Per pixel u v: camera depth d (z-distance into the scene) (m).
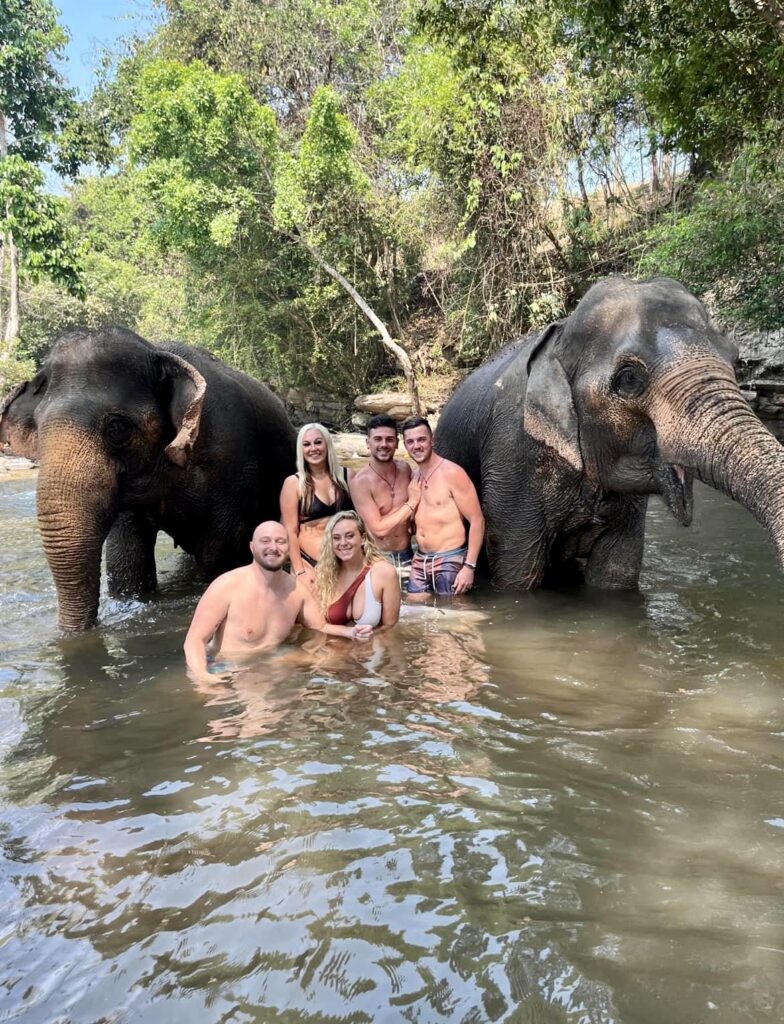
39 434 5.15
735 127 9.97
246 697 3.77
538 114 17.05
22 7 23.64
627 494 5.17
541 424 5.05
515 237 18.31
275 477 7.07
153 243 20.94
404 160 21.56
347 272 21.53
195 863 2.40
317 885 2.27
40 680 4.21
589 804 2.65
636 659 4.11
